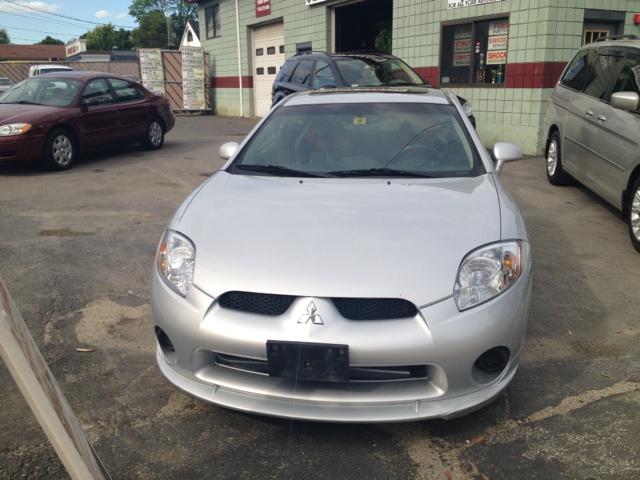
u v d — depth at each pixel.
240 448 2.31
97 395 2.67
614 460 2.21
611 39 6.02
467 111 8.35
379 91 3.99
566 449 2.29
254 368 2.27
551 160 7.15
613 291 3.92
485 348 2.17
